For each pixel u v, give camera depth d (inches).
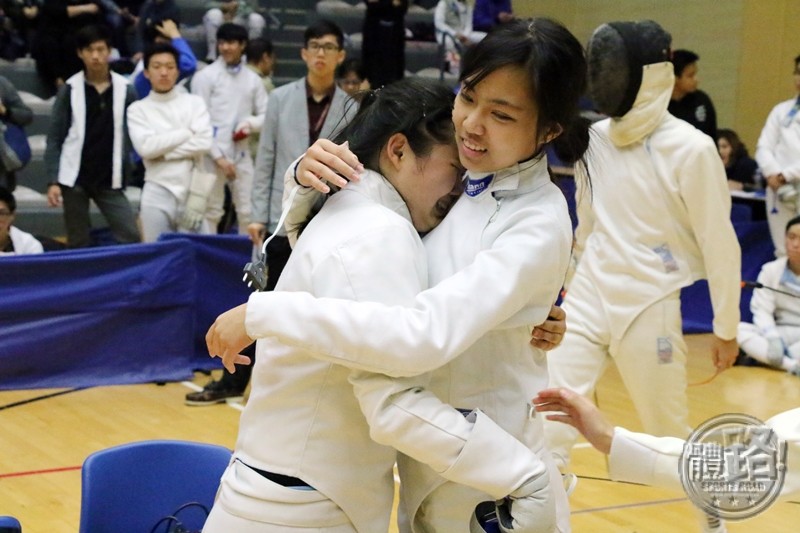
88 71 265.1
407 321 62.2
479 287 64.2
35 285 211.5
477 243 69.2
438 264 70.5
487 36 67.2
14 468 167.8
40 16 358.6
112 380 218.4
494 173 70.7
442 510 71.1
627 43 133.3
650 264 137.6
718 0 427.8
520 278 65.3
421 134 70.9
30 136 351.6
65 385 215.2
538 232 67.3
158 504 98.5
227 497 69.9
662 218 137.1
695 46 439.5
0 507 150.6
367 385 64.4
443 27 405.1
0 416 196.1
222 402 208.2
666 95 136.3
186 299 225.5
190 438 184.9
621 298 138.8
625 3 458.6
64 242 288.5
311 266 66.7
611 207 139.9
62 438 184.1
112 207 270.8
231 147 292.0
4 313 209.6
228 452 99.5
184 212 252.5
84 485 94.4
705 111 302.4
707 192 133.2
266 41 328.5
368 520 69.6
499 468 64.2
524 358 72.5
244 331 64.7
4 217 225.3
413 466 72.5
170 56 250.7
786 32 412.2
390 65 362.0
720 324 139.3
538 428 74.3
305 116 196.2
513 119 66.7
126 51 367.6
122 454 97.3
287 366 68.9
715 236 134.0
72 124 265.1
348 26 437.1
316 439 68.0
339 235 66.9
